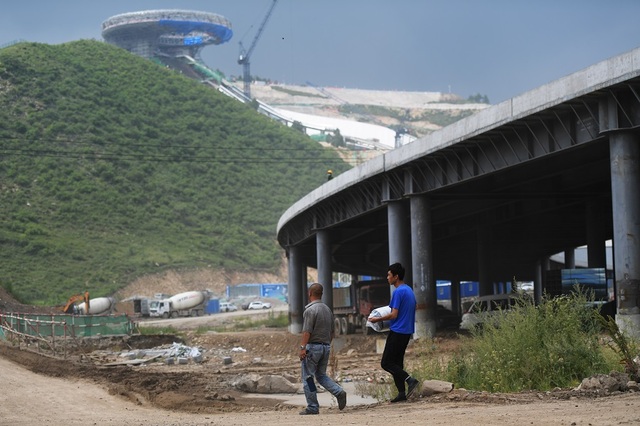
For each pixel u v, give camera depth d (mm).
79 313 109000
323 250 77938
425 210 56969
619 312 39312
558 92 41438
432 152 52562
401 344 20219
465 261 104812
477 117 47625
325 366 20094
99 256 184750
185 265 191250
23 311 97500
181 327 116312
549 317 22953
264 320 124562
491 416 15891
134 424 18750
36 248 180875
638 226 39281
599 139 40688
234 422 18000
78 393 30234
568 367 21922
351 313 83125
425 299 56062
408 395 20359
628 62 37500
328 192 70250
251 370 41969
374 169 60594
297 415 19578
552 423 14383
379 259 99000
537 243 92312
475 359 23531
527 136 45906
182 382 33500
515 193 59312
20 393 30359
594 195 63656
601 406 16672
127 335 69375
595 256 65875
